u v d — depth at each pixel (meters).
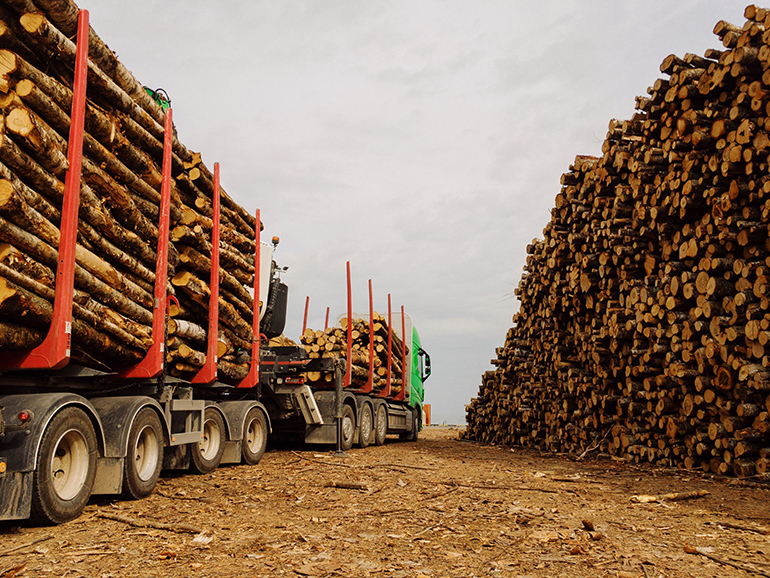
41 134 5.12
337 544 4.83
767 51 8.03
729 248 8.70
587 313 12.41
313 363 12.74
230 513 6.04
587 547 4.80
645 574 4.09
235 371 9.73
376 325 14.67
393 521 5.70
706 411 9.27
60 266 5.44
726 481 8.50
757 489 7.86
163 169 7.50
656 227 9.91
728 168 8.45
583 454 11.88
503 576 4.05
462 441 18.48
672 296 9.61
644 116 10.77
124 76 6.72
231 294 9.77
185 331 8.09
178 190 8.31
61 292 5.41
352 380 13.66
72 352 6.02
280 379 11.88
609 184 11.30
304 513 6.07
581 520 5.80
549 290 14.03
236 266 9.78
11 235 4.91
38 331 5.38
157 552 4.56
